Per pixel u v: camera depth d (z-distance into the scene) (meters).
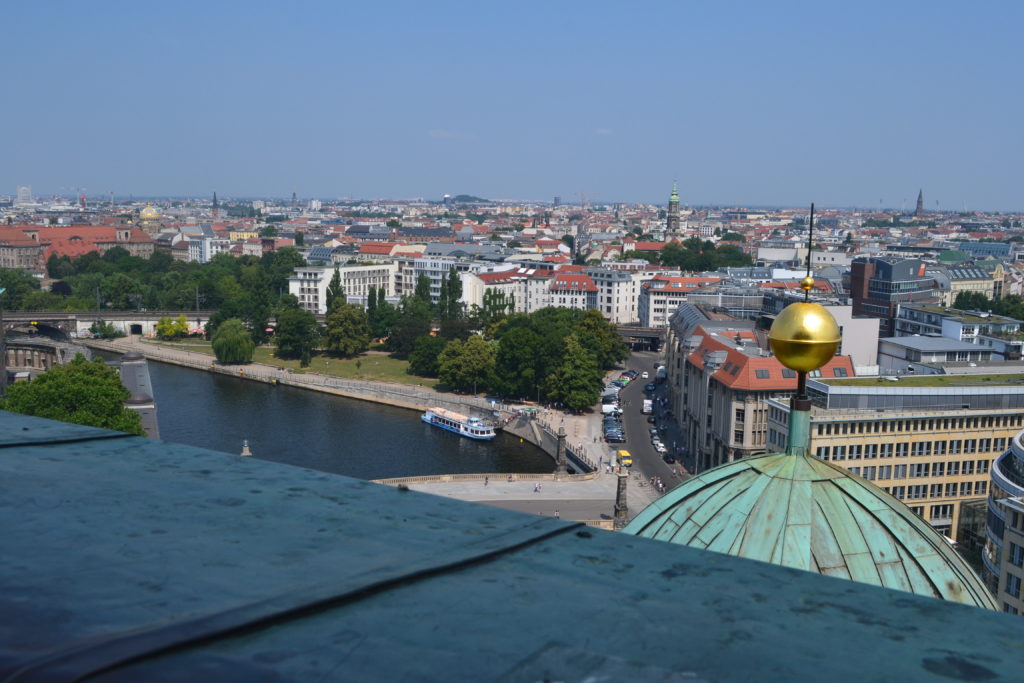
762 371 175.50
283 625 8.20
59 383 148.50
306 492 12.47
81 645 7.45
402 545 10.38
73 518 11.10
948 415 151.62
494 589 9.24
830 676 7.82
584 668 7.71
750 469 34.47
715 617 8.88
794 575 10.12
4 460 14.22
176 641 7.60
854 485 33.53
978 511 146.25
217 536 10.52
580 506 159.25
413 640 8.02
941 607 9.43
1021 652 8.45
